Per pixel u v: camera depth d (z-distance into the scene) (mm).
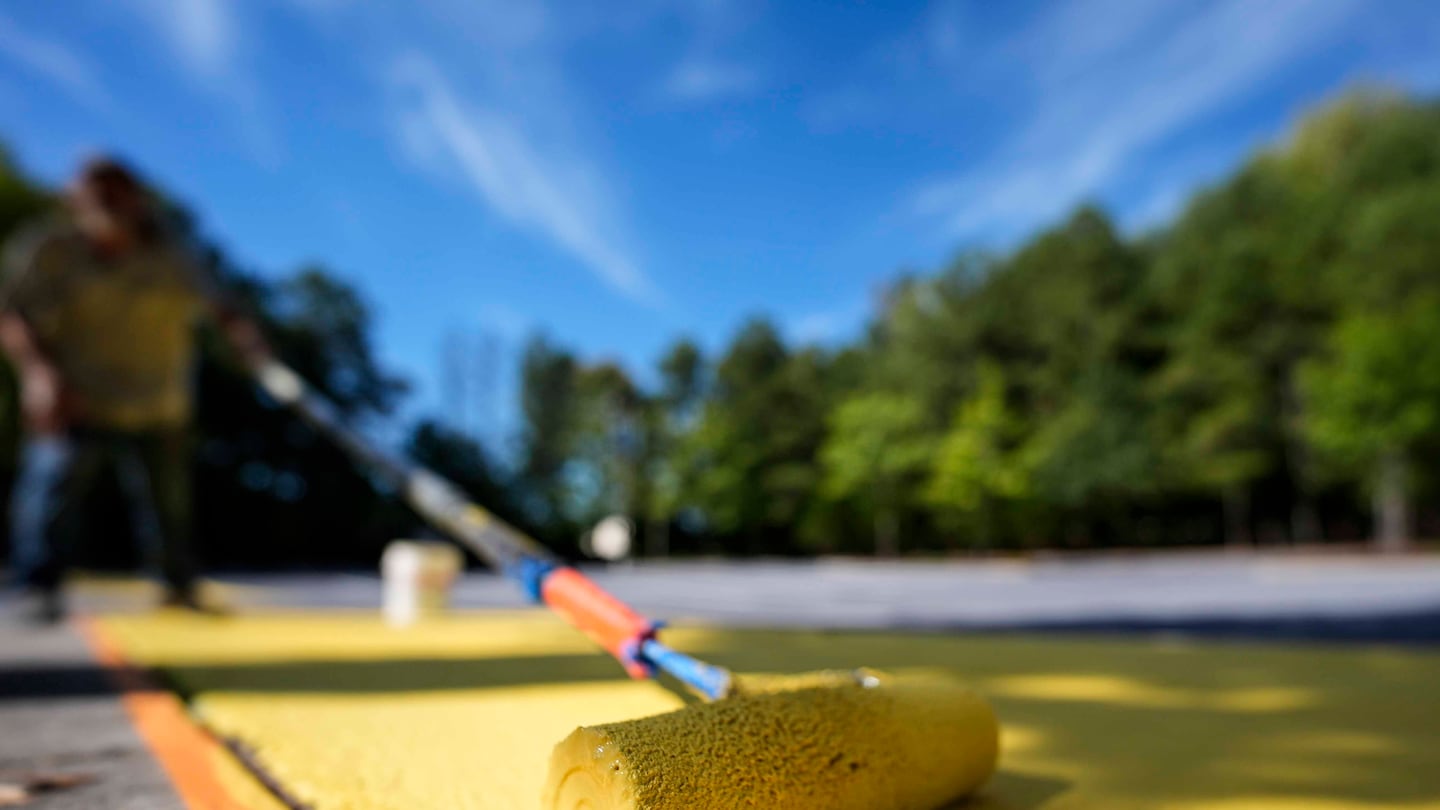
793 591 10062
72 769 1052
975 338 31797
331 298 27031
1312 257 26453
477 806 837
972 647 2670
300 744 1137
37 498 3418
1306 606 5832
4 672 2061
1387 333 21016
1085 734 1312
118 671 2051
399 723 1276
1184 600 6945
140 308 3568
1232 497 28688
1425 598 6824
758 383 35938
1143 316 30688
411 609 3951
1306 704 1593
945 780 848
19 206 16719
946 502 28688
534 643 2758
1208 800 948
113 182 3467
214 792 906
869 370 35094
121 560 19484
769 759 670
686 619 4961
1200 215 29953
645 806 570
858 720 770
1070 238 32750
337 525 24344
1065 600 7289
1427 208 23812
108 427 3582
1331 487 28156
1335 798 958
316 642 2807
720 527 33625
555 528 32812
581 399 38219
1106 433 27781
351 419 26328
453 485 29219
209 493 22938
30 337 3398
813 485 33188
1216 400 27781
